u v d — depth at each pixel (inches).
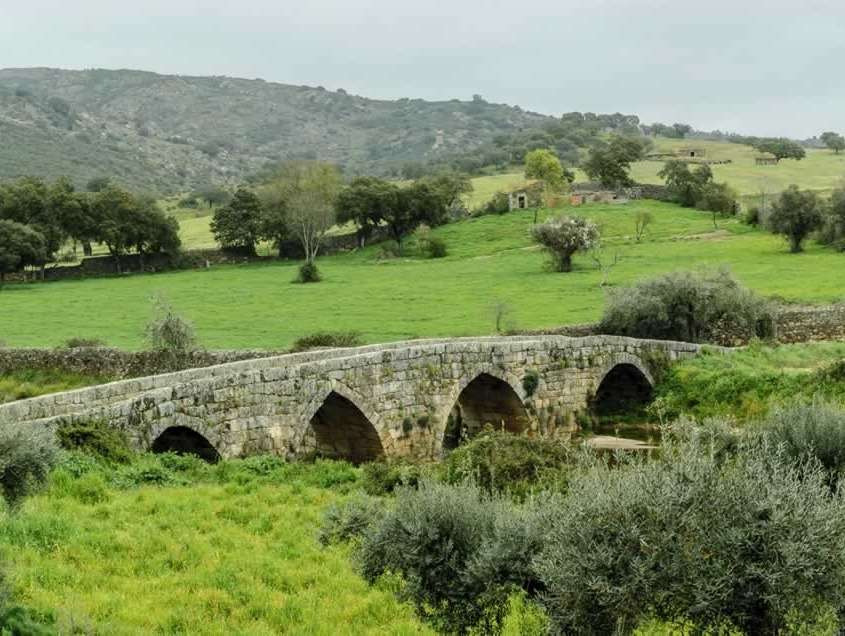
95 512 990.4
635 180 7652.6
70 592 760.3
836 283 3425.2
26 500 924.0
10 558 800.9
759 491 549.0
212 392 1374.3
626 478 567.5
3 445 774.5
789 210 4372.5
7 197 5211.6
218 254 5511.8
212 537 965.2
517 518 667.4
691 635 553.9
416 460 1630.2
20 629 633.0
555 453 1256.8
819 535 525.7
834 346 2529.5
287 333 3029.0
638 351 2263.8
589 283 3855.8
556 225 4276.6
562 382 2087.8
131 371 2477.9
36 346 2800.2
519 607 706.8
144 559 881.5
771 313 2778.1
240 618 773.3
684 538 535.8
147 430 1274.6
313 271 4500.5
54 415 1291.8
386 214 5708.7
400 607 796.6
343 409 1647.4
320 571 882.1
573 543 550.6
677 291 2773.1
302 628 757.3
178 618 746.2
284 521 1034.1
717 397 2143.2
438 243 5255.9
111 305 3902.6
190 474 1237.1
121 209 5241.1
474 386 2021.4
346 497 1187.9
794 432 971.9
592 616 540.7
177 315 2581.2
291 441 1487.5
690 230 5369.1
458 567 666.2
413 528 677.9
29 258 4862.2
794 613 528.1
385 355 1683.1
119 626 698.8
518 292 3747.5
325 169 5871.1
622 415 2262.6
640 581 527.8
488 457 1241.4
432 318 3238.2
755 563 530.0
